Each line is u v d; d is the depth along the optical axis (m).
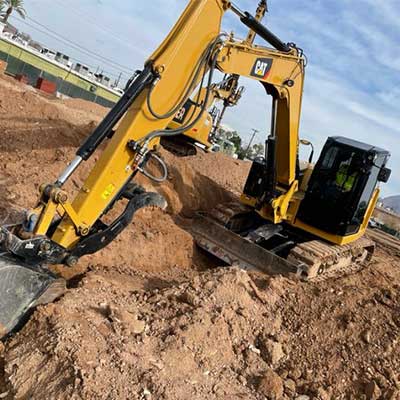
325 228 9.61
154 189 10.38
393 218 37.88
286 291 7.46
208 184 12.75
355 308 7.25
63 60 52.75
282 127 8.73
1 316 4.76
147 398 4.17
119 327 5.02
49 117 13.02
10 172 9.20
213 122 10.18
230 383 5.05
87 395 3.96
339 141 9.67
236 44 6.62
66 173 5.09
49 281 5.09
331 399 5.43
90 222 5.34
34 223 4.96
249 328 6.12
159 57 5.43
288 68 7.95
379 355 6.25
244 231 10.56
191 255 9.26
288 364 5.80
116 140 5.37
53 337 4.51
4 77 24.27
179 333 5.23
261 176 10.62
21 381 4.20
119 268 7.60
